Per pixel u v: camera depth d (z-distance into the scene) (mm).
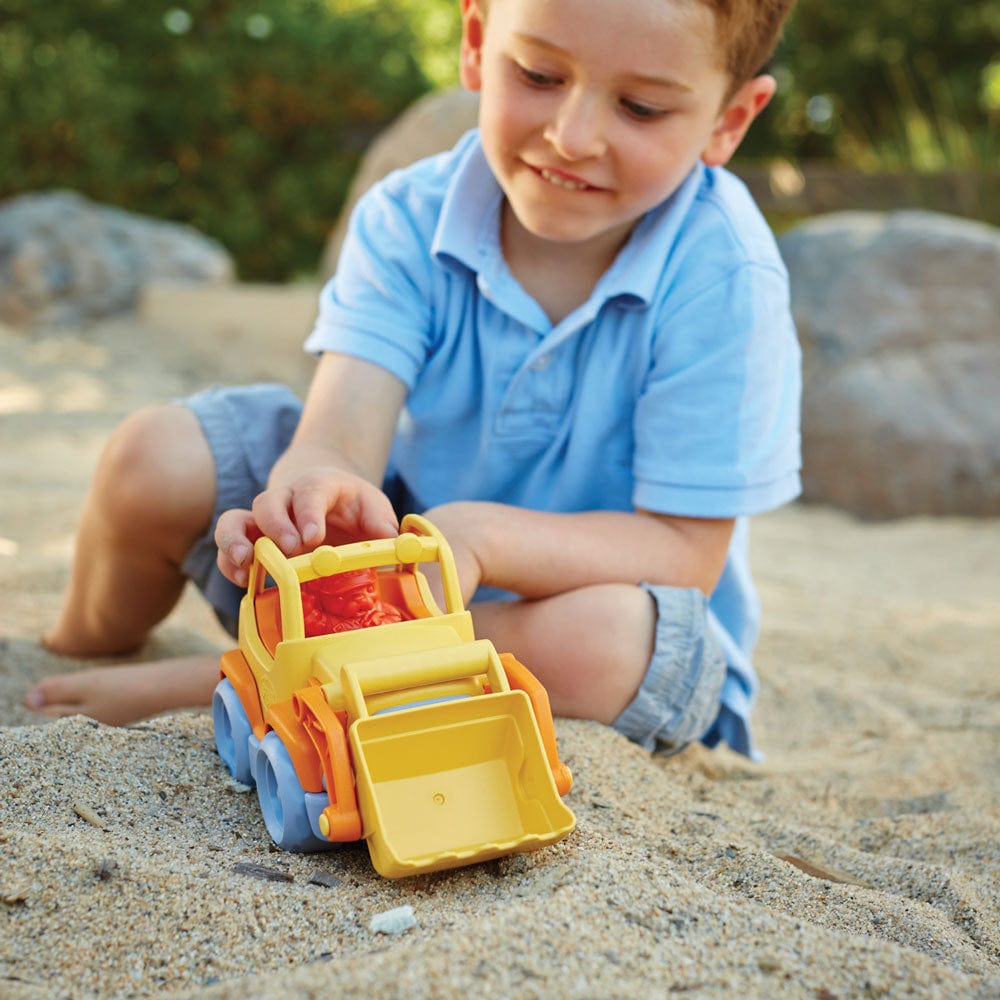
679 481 1996
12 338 6543
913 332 5051
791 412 2104
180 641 2602
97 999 1151
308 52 8742
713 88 1847
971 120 9320
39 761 1562
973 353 5012
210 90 8586
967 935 1473
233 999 1091
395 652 1454
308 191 8969
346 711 1388
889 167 8203
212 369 6254
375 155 5969
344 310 2119
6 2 8305
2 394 5398
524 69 1795
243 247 8977
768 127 10125
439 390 2164
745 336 2014
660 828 1644
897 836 1857
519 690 1422
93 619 2357
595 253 2076
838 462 4973
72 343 6500
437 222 2146
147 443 2119
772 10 1887
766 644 3068
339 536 1805
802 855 1690
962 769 2287
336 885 1362
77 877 1305
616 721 1896
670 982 1154
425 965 1124
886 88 9883
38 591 2883
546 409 2088
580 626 1852
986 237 5148
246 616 1599
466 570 1810
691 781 2002
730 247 2049
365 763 1329
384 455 2035
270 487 1874
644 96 1771
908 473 4871
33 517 3533
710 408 2002
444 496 2201
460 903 1327
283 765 1415
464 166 2105
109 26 8562
